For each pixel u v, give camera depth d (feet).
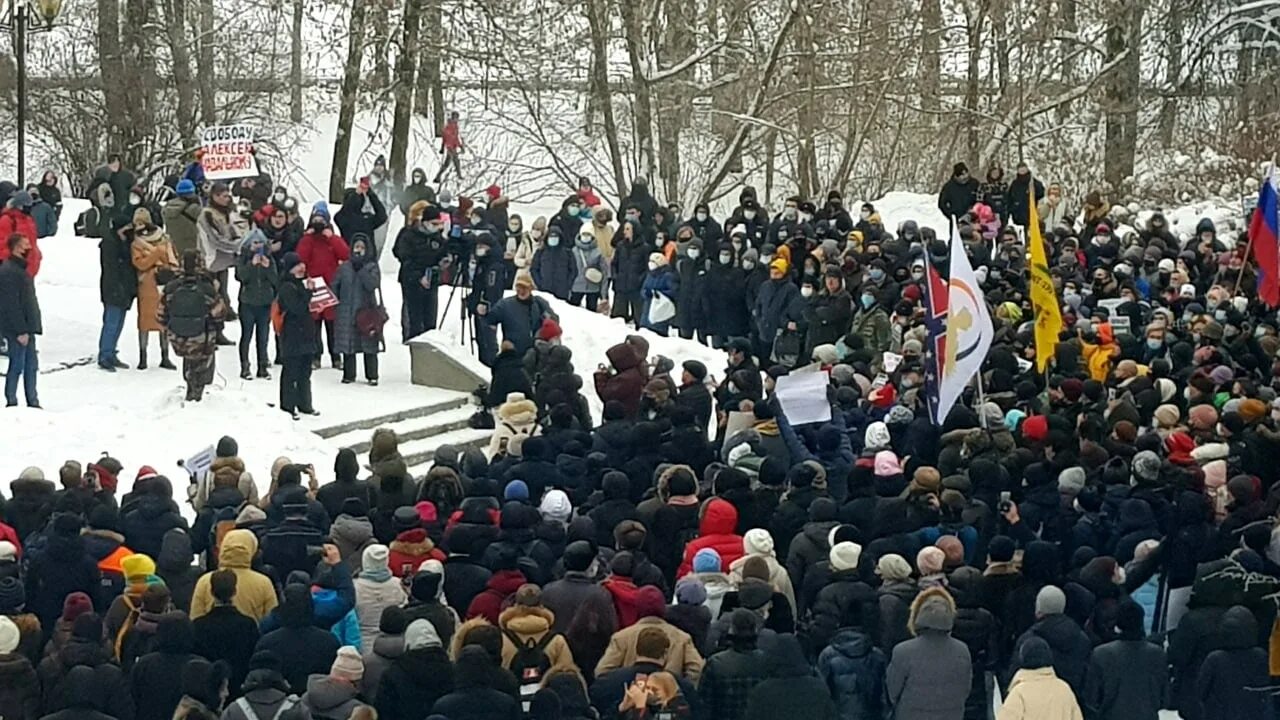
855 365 56.13
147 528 37.70
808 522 37.81
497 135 132.87
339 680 29.22
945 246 68.95
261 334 63.77
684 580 33.63
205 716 27.91
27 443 52.03
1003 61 129.39
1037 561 34.99
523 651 30.66
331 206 122.42
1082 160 130.93
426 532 36.78
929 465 46.16
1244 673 33.88
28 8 110.22
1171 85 125.18
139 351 66.44
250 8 137.59
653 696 29.60
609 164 138.92
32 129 128.36
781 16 119.55
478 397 61.21
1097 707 32.73
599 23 113.39
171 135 123.03
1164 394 53.01
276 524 37.29
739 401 49.24
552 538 36.63
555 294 79.77
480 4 118.93
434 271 68.44
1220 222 112.27
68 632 31.19
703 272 73.46
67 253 82.69
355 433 59.31
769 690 30.32
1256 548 37.60
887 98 127.13
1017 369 55.72
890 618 33.81
